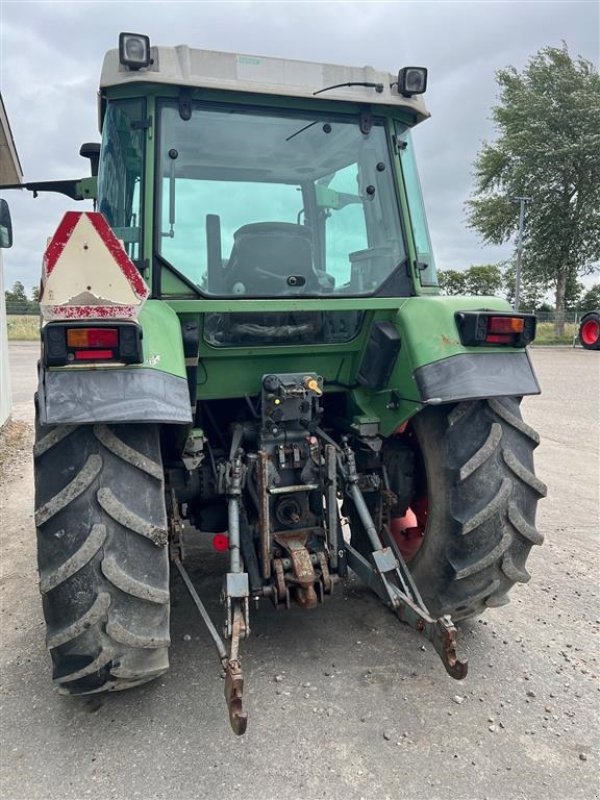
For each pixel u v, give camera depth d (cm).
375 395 304
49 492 223
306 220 293
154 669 236
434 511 276
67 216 205
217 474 287
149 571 227
